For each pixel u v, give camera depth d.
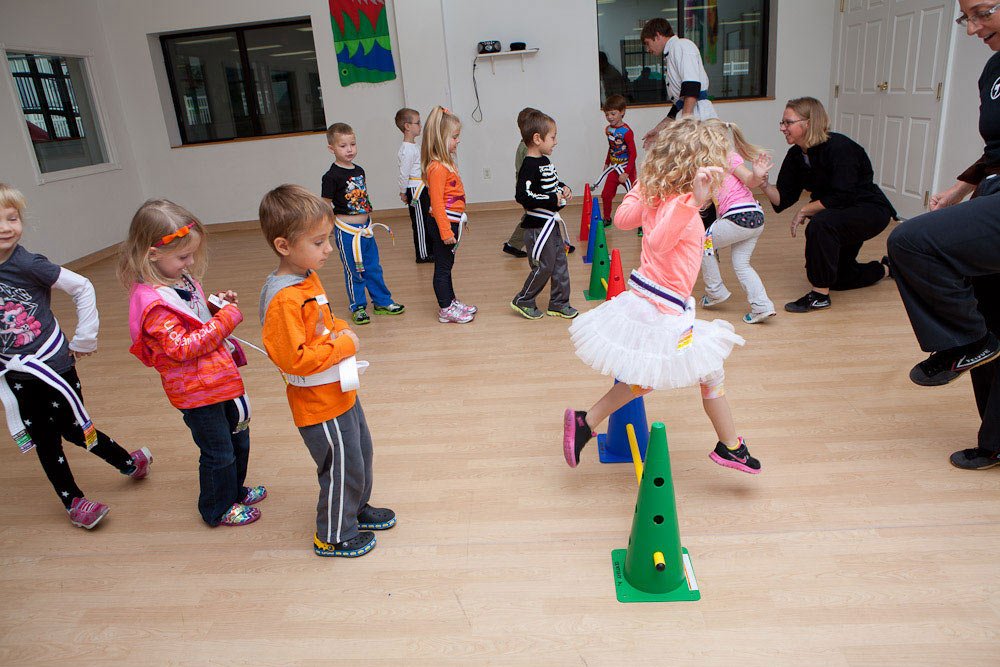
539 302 4.21
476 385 3.07
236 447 2.18
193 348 1.83
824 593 1.71
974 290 2.04
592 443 2.52
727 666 1.52
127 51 7.18
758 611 1.67
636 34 7.02
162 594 1.88
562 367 3.21
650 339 1.87
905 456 2.27
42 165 6.16
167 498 2.36
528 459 2.42
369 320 4.12
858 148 3.55
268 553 2.02
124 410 3.11
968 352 1.93
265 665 1.62
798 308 3.68
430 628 1.69
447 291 3.91
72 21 6.57
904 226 1.83
